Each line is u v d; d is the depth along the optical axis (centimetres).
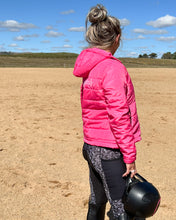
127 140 170
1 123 646
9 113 758
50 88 1354
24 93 1170
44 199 311
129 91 181
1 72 2294
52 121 670
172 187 343
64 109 823
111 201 187
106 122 181
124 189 182
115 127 171
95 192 206
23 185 339
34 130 589
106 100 175
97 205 209
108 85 173
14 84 1493
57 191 328
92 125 186
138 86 1471
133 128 185
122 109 170
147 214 178
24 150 464
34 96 1091
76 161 420
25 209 290
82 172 381
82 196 318
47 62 6378
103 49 191
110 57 183
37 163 409
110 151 182
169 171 391
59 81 1695
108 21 187
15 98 1033
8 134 556
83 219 277
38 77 1938
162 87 1438
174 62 8812
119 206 184
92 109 186
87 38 194
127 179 183
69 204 302
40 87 1388
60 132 576
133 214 181
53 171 382
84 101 190
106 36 188
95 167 189
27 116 723
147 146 497
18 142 506
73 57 10731
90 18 189
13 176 362
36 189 332
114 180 183
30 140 520
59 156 439
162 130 608
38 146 486
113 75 174
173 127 636
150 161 425
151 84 1571
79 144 500
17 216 278
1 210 287
